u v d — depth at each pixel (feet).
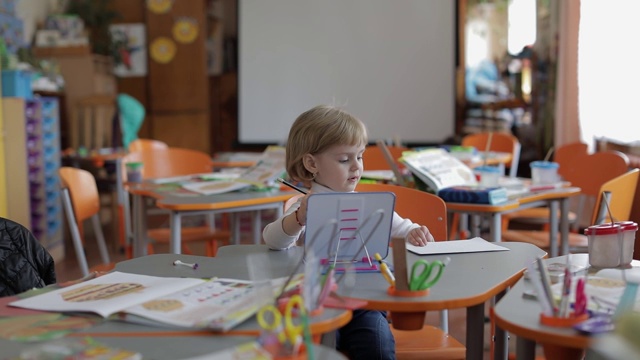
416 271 5.32
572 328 3.90
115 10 23.82
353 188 6.38
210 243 12.97
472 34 22.11
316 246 5.36
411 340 6.64
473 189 9.55
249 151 23.72
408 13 22.44
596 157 12.21
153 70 23.85
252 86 23.40
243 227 20.51
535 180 11.49
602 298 4.37
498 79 21.97
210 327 3.96
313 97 23.08
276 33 23.13
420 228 6.44
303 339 3.81
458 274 5.31
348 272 5.24
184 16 23.62
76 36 21.68
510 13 21.68
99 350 3.72
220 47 23.91
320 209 5.27
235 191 10.61
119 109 20.95
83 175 10.89
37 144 16.35
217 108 24.07
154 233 12.82
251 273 5.09
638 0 16.83
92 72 21.24
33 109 16.29
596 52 17.98
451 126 22.44
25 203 15.64
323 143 6.23
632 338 3.42
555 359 4.41
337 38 22.82
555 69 20.40
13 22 18.94
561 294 4.28
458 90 22.36
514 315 4.13
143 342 3.86
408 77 22.58
